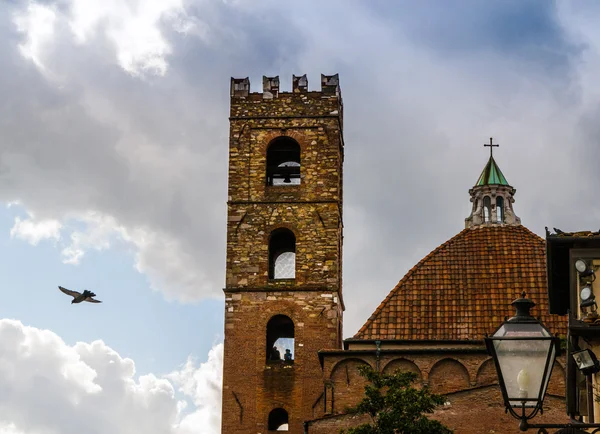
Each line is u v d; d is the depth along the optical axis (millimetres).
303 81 83250
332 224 80312
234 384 77250
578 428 26625
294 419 76188
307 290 78750
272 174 83000
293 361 77500
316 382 76812
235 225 80750
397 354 69125
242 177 81812
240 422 76500
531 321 25891
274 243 82062
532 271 74062
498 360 25672
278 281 79188
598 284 34344
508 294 72750
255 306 78812
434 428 54312
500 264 74750
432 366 68688
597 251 36344
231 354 77875
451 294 73125
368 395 56188
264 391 76938
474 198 79062
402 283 74375
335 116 82625
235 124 83062
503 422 61438
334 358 69938
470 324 71250
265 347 77938
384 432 54094
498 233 77125
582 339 33062
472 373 68250
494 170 79625
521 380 25453
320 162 81750
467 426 61562
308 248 79875
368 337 70812
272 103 83188
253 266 79750
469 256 75625
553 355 25594
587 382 35844
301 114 82750
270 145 82875
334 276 79125
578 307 36438
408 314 72188
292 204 80875
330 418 64125
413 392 55469
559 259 37500
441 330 71125
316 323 78062
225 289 79188
